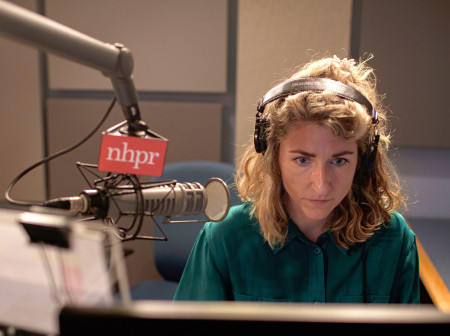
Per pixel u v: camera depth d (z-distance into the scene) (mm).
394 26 2061
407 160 2209
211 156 2260
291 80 807
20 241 415
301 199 811
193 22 2172
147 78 2240
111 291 423
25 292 438
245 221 955
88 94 2344
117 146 566
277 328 433
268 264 917
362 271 908
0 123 2375
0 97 2346
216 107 2223
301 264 905
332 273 904
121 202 562
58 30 437
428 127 2121
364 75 919
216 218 648
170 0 2160
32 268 424
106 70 504
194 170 1610
